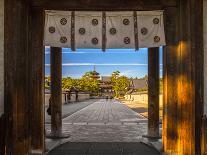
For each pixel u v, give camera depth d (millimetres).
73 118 26422
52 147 12477
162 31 11188
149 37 11297
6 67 9633
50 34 11344
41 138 10992
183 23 9992
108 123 21812
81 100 85312
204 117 9125
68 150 12289
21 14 9773
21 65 9758
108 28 11414
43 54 11078
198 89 9664
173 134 10781
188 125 9719
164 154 10914
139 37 11336
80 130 17828
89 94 118562
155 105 14406
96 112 34562
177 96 10734
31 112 10898
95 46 11406
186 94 9805
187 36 9828
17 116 9695
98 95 136375
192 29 9664
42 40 10922
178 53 10469
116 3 10477
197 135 9562
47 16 11336
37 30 10859
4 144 9016
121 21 11406
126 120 24078
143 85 136000
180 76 10180
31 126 10922
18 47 9680
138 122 22391
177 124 10625
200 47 9688
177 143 10688
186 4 9883
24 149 9898
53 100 14594
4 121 9125
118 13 11391
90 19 11414
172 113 10797
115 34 11398
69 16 11398
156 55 14250
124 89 131625
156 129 14406
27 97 10172
